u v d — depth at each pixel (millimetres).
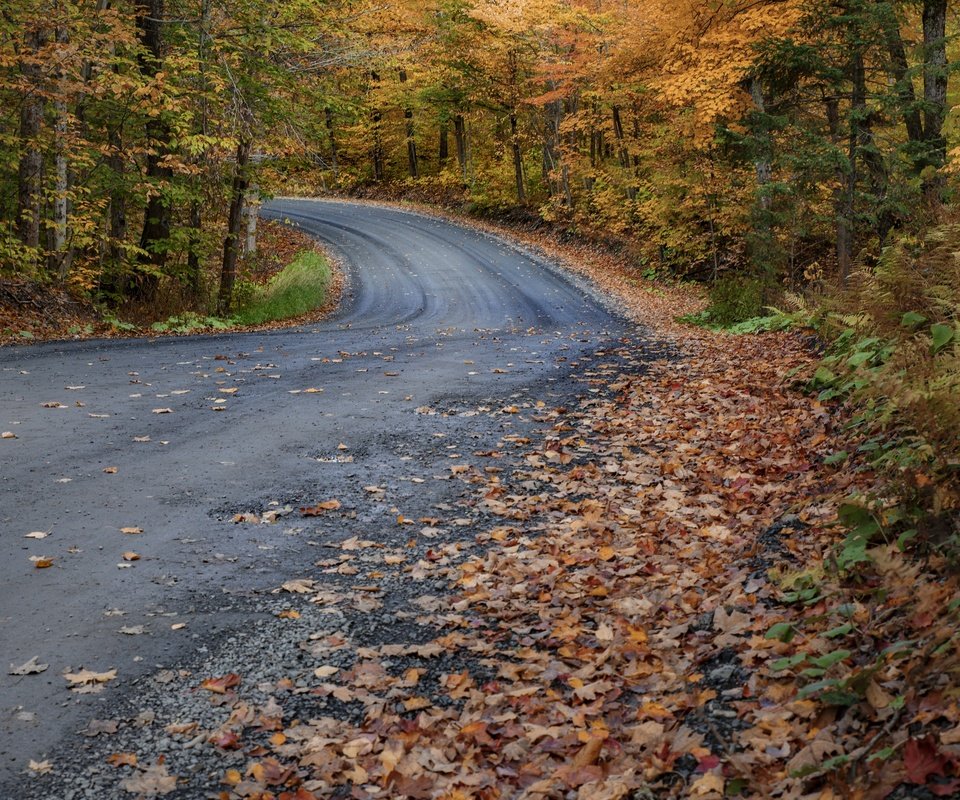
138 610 4586
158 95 16922
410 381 11055
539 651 4254
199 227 21156
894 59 18375
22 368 10797
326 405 9469
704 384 10195
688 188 27812
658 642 4148
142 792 3172
